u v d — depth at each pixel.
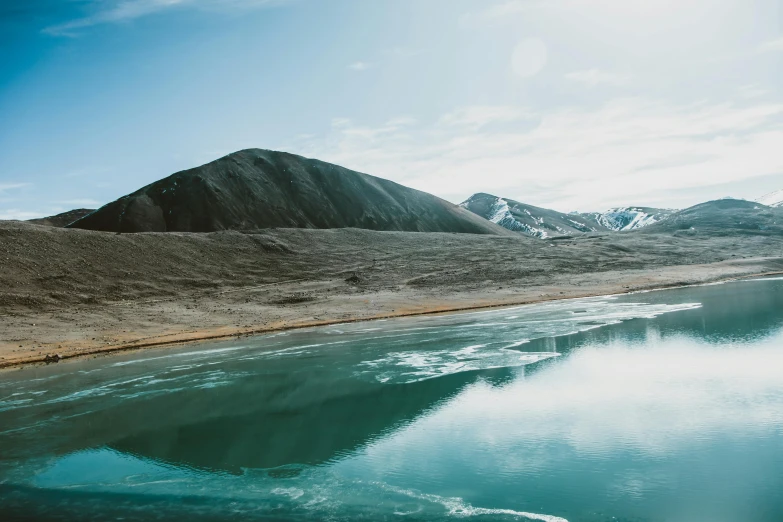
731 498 17.06
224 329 55.59
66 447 24.00
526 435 22.66
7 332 52.09
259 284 86.19
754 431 21.80
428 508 17.31
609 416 24.25
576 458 20.31
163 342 49.16
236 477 20.36
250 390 31.39
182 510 18.11
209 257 93.81
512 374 31.64
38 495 19.56
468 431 23.47
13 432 26.09
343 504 17.88
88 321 58.06
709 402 25.28
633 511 16.61
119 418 27.50
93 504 18.77
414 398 28.25
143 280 78.38
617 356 34.72
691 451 20.36
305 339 48.25
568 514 16.61
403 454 21.50
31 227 82.88
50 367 40.34
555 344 39.59
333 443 23.00
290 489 19.12
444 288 81.75
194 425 26.03
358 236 121.81
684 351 35.09
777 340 36.88
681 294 69.06
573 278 88.38
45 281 69.75
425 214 192.50
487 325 50.59
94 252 81.50
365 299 73.31
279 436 24.11
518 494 17.92
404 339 45.22
